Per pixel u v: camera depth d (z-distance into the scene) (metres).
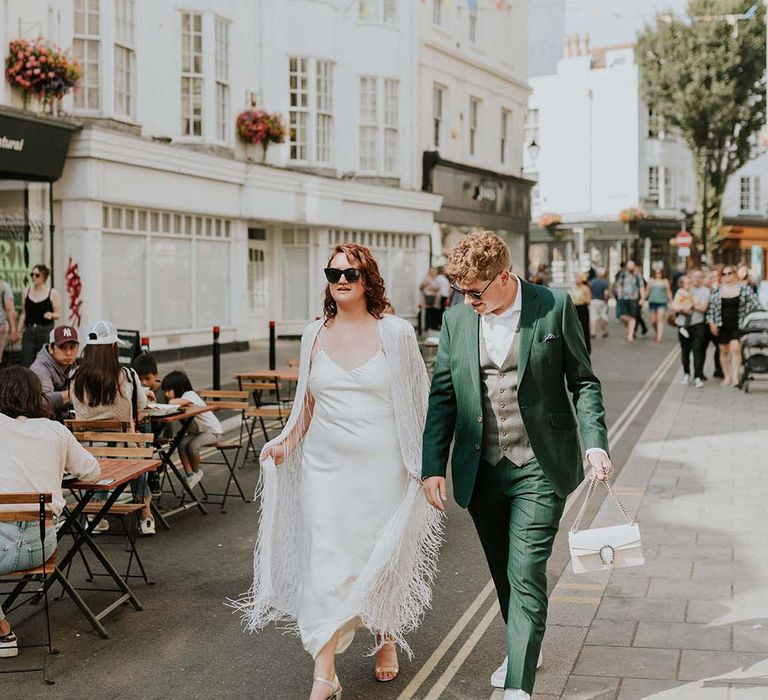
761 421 12.42
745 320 15.50
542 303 4.14
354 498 4.14
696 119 44.16
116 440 6.30
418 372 4.30
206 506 8.24
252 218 20.94
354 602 3.97
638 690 4.34
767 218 55.25
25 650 5.06
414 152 27.34
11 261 15.44
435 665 4.77
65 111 16.30
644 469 9.42
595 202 48.25
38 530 4.89
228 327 20.75
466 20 30.62
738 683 4.37
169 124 18.97
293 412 4.36
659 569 6.16
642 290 27.09
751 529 7.10
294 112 23.28
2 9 14.73
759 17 42.44
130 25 17.64
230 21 20.59
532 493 4.10
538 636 3.99
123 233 17.34
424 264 28.39
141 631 5.31
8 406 5.08
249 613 4.42
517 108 34.72
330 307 4.38
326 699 3.93
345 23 24.81
